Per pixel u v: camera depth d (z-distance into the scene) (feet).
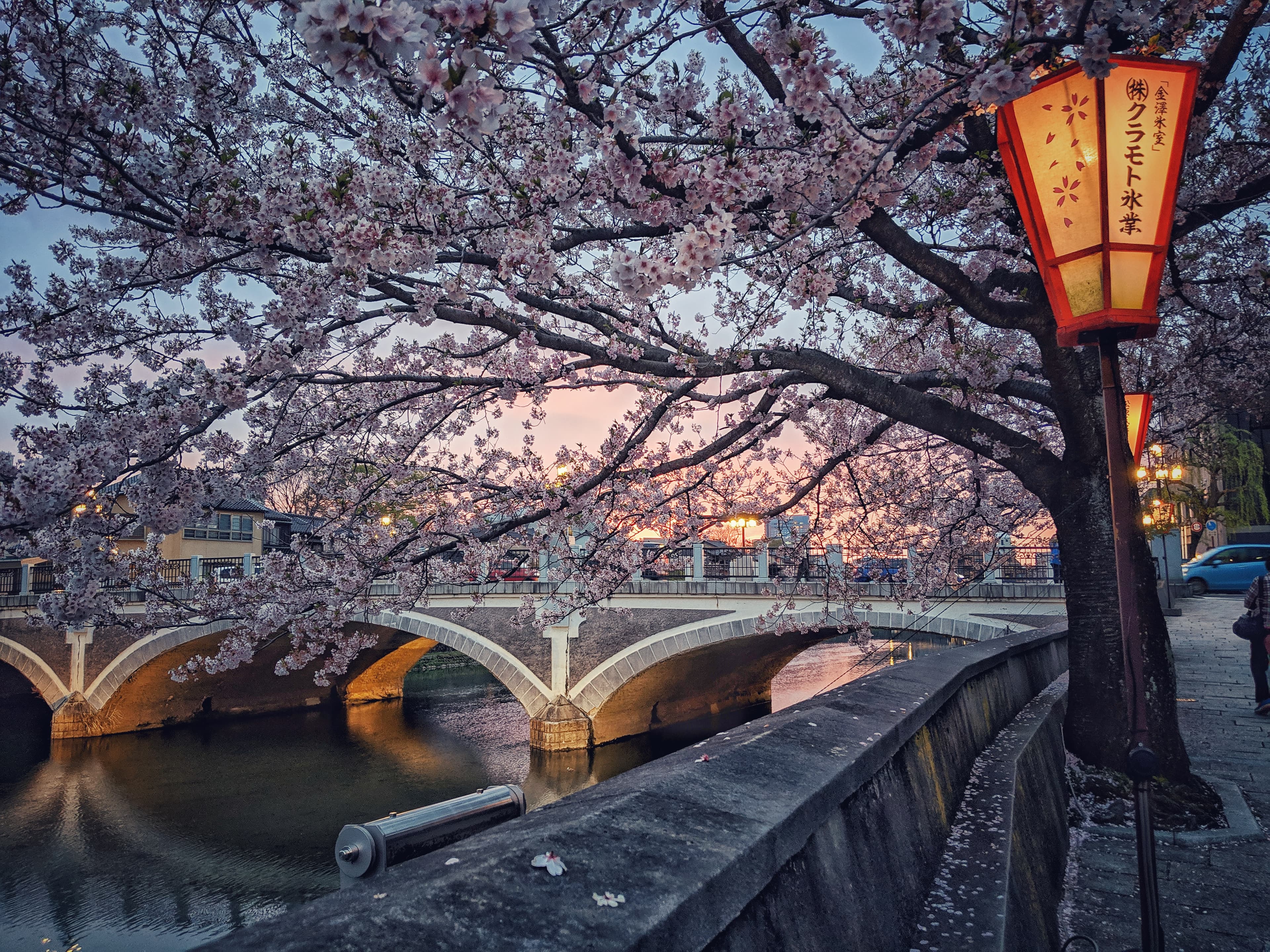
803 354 17.95
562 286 18.98
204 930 55.72
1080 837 14.58
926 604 60.85
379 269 12.77
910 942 6.68
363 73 5.04
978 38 12.98
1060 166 8.13
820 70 10.59
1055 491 17.21
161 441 13.55
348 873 4.90
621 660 90.33
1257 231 23.16
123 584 18.86
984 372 18.58
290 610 20.67
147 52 15.16
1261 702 26.02
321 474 24.03
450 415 24.14
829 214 10.93
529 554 23.99
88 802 84.33
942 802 9.91
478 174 16.84
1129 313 7.58
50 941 54.29
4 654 126.72
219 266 16.31
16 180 11.69
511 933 2.96
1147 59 7.77
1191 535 115.03
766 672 130.62
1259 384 34.06
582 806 4.90
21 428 13.62
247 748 107.34
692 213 13.32
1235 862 12.95
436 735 111.34
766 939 4.27
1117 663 15.94
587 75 12.03
